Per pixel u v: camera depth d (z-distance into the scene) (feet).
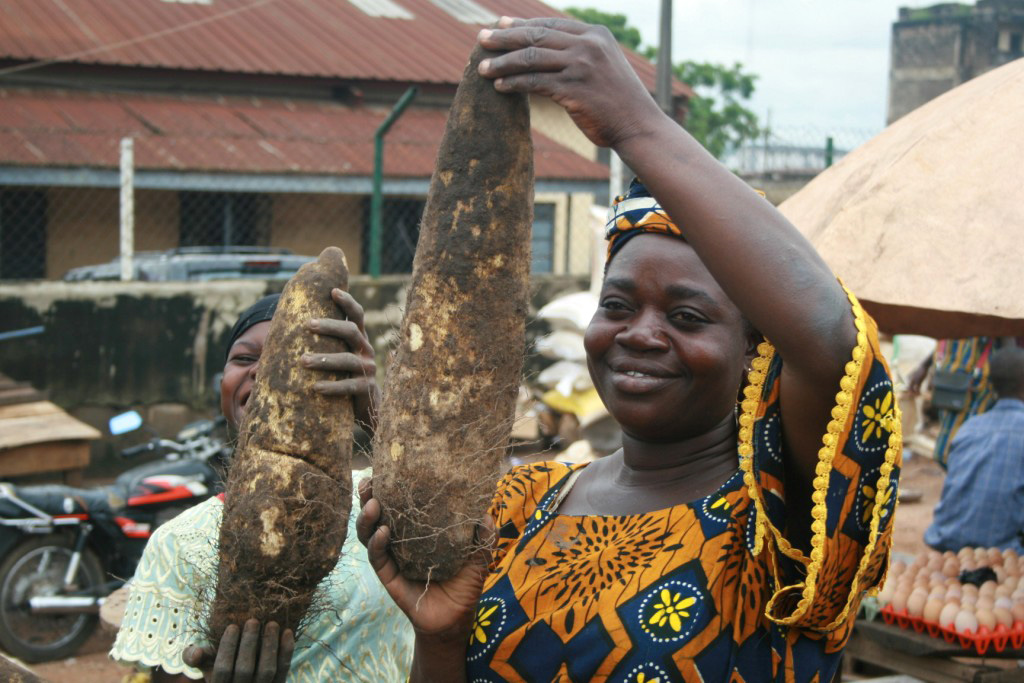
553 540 5.74
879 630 12.26
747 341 5.50
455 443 5.14
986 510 15.23
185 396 30.76
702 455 5.61
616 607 5.23
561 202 45.50
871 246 9.88
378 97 48.83
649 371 5.38
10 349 28.73
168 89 44.60
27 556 18.13
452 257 5.15
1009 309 9.05
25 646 18.08
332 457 5.81
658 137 4.73
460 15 58.18
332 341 5.88
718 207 4.57
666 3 38.22
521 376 5.41
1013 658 11.60
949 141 10.27
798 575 5.01
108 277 34.24
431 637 5.43
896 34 81.30
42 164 35.19
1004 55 80.23
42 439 22.54
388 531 5.16
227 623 5.70
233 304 31.19
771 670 5.07
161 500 18.94
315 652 7.07
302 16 51.93
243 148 40.65
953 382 24.07
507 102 5.14
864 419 4.72
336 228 43.14
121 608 12.48
